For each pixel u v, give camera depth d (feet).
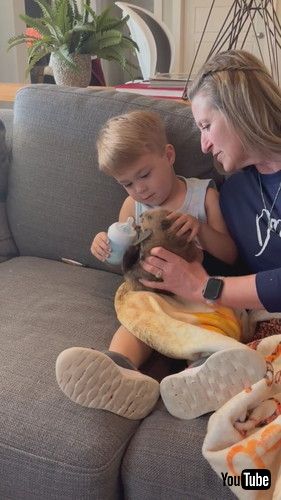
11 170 5.27
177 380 3.10
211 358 2.95
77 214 4.90
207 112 3.50
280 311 3.46
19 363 3.57
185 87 5.36
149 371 3.80
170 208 4.20
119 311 3.83
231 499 2.80
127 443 3.16
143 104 4.62
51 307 4.29
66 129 4.84
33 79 10.06
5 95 6.70
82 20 6.16
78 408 3.22
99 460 2.96
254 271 3.96
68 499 3.05
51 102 4.92
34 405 3.25
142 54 7.47
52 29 6.12
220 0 13.37
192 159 4.42
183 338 3.40
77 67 6.17
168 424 3.18
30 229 5.22
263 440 2.71
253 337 3.76
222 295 3.51
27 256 5.37
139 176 3.99
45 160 4.97
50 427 3.12
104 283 4.74
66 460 2.99
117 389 3.16
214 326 3.57
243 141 3.43
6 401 3.28
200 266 3.71
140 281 3.81
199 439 3.00
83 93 4.87
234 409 2.85
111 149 3.92
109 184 4.70
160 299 3.77
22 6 9.89
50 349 3.74
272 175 3.68
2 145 5.23
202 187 4.20
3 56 9.97
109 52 6.31
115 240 3.84
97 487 2.96
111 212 4.75
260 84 3.34
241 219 3.90
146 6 14.47
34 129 5.00
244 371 2.97
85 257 4.99
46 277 4.79
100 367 3.08
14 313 4.20
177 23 13.84
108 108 4.68
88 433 3.07
